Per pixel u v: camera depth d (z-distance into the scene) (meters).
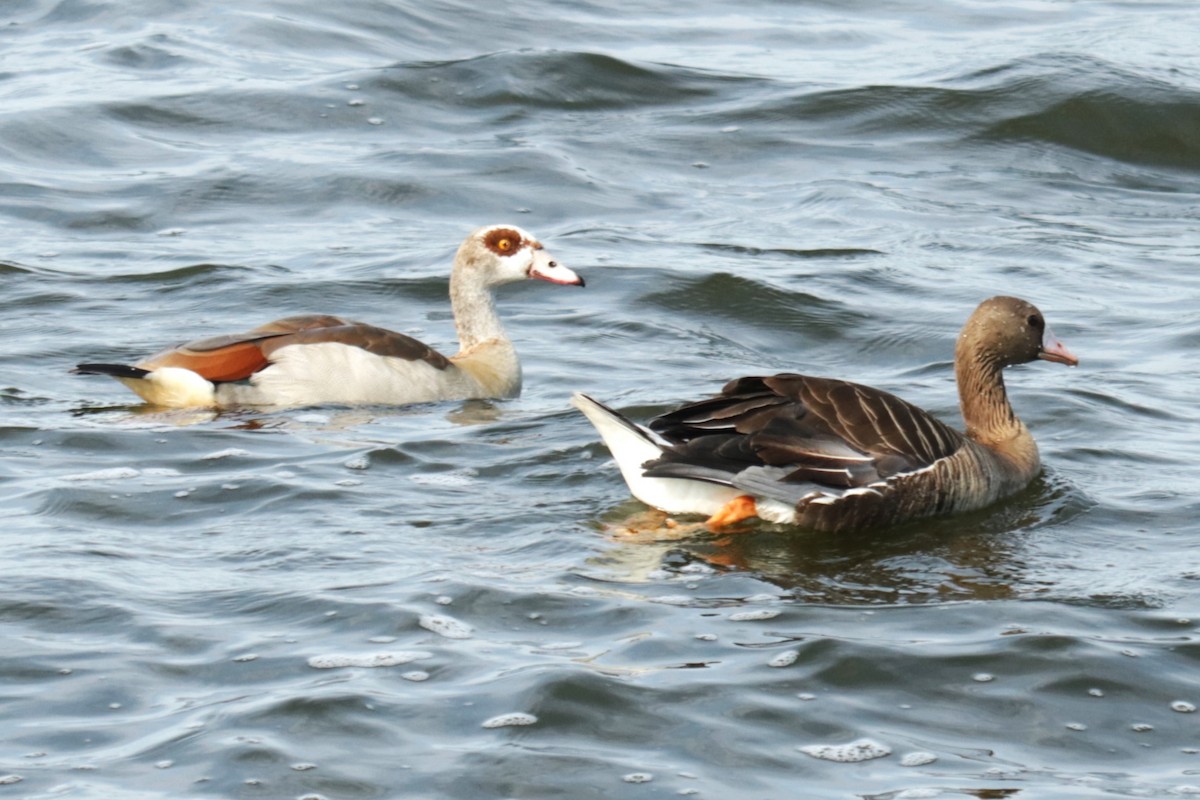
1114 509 12.82
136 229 22.14
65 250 21.08
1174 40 31.06
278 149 25.16
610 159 25.34
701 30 32.19
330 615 10.32
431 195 23.58
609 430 12.43
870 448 12.30
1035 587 11.15
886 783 8.49
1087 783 8.53
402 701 9.19
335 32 30.61
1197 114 26.92
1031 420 15.16
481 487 13.11
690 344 18.28
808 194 24.06
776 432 12.23
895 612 10.63
